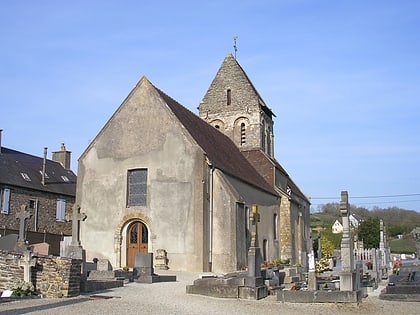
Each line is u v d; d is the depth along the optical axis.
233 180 27.38
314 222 81.19
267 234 32.38
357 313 12.79
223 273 23.27
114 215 26.00
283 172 39.69
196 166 24.73
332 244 46.44
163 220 24.73
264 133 40.38
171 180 25.09
